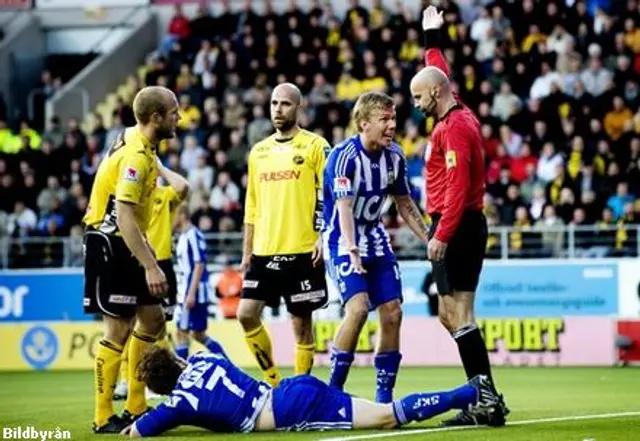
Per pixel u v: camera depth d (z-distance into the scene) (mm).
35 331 60312
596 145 62969
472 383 26984
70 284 62906
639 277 58219
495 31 69750
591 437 25266
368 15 73250
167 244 38438
